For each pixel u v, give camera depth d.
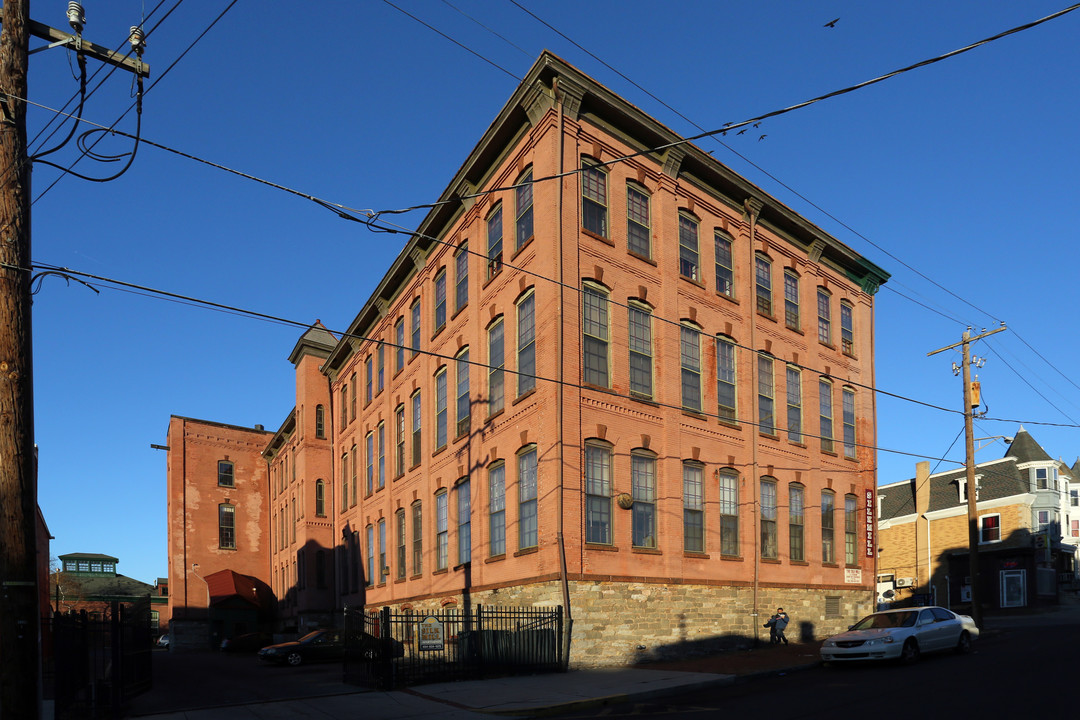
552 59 22.09
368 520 37.25
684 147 25.58
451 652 19.61
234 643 43.66
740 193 28.17
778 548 27.14
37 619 9.99
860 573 30.53
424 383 30.84
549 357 21.58
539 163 23.00
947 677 16.09
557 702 15.02
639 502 22.78
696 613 23.28
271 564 54.19
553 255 21.89
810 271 31.30
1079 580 54.88
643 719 13.25
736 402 26.78
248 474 56.00
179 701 17.23
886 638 18.78
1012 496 47.38
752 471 26.50
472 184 27.23
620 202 24.02
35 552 10.13
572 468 21.02
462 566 26.03
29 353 10.37
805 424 29.56
